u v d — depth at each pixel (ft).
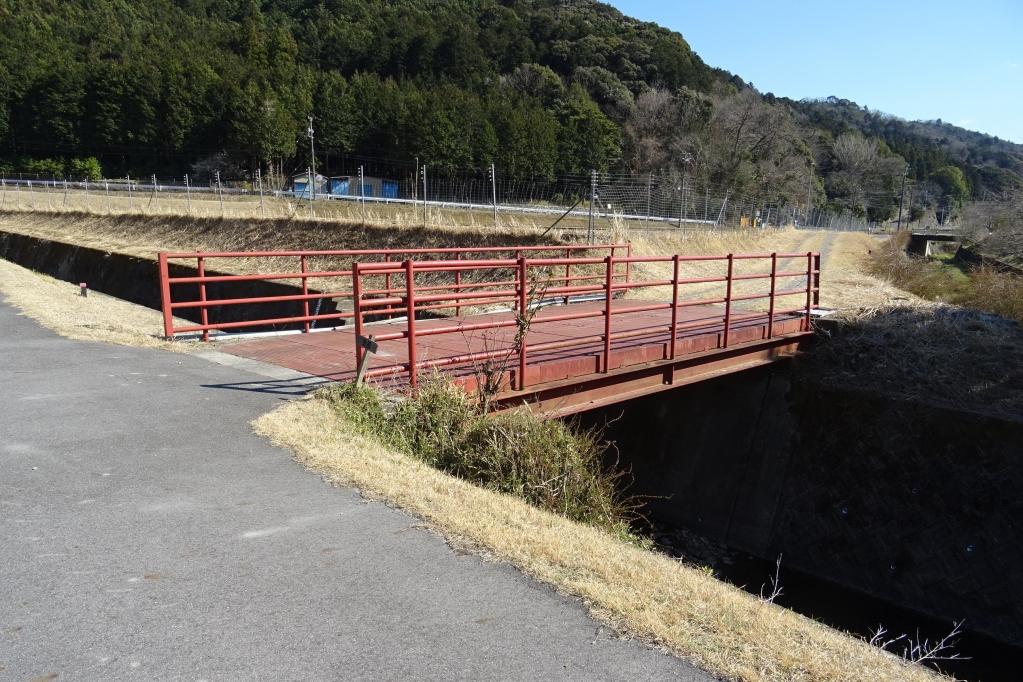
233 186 250.98
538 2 481.87
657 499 43.52
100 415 19.94
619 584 12.21
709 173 254.68
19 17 334.65
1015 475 34.09
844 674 9.97
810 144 355.36
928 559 35.29
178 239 117.60
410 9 429.79
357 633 10.27
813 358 43.37
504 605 11.22
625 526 21.63
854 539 37.70
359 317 22.26
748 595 13.33
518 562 12.69
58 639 9.84
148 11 406.41
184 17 412.36
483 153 245.24
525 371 25.80
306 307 34.09
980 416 35.65
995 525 34.06
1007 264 98.27
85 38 350.84
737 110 286.05
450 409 21.90
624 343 32.86
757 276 38.47
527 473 20.22
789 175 287.69
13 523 13.33
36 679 8.97
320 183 239.09
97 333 31.68
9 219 162.91
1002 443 34.86
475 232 83.92
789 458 41.09
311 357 28.30
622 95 319.27
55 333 31.53
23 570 11.66
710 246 98.73
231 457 17.22
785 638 10.97
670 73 355.56
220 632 10.16
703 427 44.50
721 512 42.04
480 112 259.19
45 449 17.24
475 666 9.59
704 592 12.35
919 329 44.42
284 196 185.37
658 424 44.78
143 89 281.54
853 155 375.45
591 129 271.08
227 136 276.21
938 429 36.96
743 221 164.76
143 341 30.37
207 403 21.36
